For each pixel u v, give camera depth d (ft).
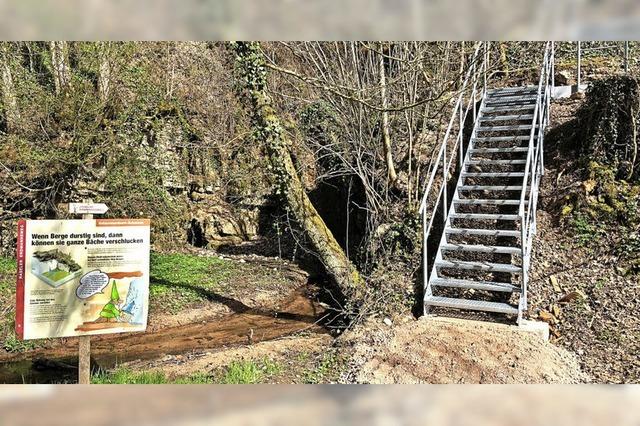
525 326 19.34
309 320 28.76
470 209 26.48
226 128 51.01
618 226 23.26
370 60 27.81
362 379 16.98
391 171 28.76
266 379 17.58
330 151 30.91
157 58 47.55
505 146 29.09
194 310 30.78
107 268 14.53
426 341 18.90
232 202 50.62
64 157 35.53
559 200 25.75
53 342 25.95
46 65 37.27
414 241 25.11
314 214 24.03
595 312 19.97
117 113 40.11
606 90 26.40
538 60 37.09
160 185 45.55
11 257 38.99
